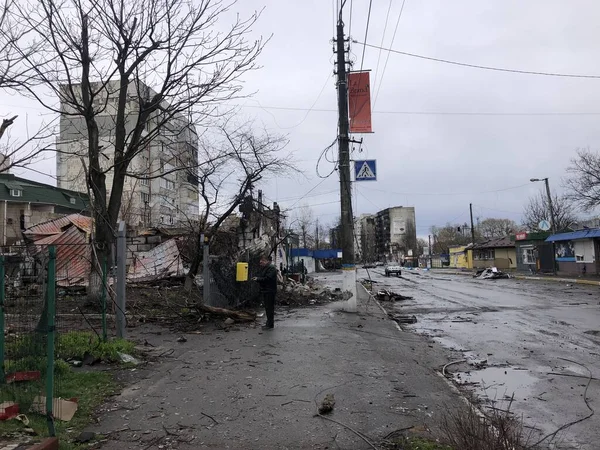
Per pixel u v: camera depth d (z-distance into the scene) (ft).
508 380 21.81
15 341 16.61
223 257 46.75
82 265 48.85
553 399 18.81
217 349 27.66
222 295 45.09
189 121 46.73
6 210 130.31
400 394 18.98
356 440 14.30
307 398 18.38
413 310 51.93
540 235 146.61
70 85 37.50
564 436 14.88
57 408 15.78
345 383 20.52
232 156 54.29
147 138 43.29
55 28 34.06
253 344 29.22
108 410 16.96
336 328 35.78
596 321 40.34
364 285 98.89
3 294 16.67
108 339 27.35
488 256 195.83
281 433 14.85
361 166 49.26
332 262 318.65
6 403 14.99
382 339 31.58
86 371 21.71
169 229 73.36
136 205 129.18
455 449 12.66
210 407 17.31
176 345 28.89
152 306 44.52
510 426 13.21
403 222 488.44
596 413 17.04
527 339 32.48
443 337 33.91
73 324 34.30
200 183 56.08
